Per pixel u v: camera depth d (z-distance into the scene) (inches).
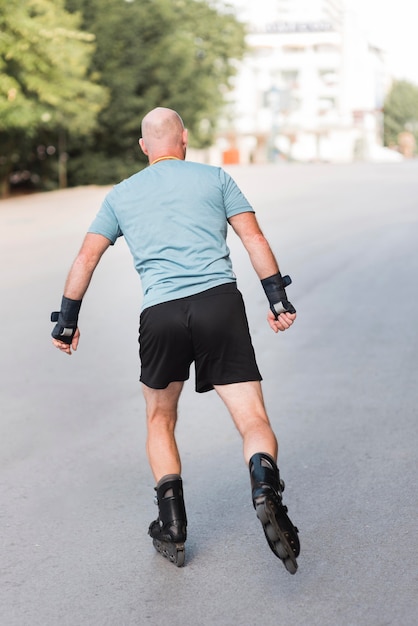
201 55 2593.5
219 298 184.4
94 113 1520.7
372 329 431.8
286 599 171.8
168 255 187.9
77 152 1765.5
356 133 4436.5
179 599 173.2
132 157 1798.7
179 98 1768.0
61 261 713.6
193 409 310.7
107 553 195.8
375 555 189.9
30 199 1471.5
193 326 183.2
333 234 840.3
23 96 1263.5
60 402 320.2
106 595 175.8
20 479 243.3
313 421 291.1
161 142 198.2
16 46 1172.5
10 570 187.9
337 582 177.9
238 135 4089.6
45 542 202.2
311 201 1246.9
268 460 172.9
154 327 185.0
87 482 241.0
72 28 1406.3
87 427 290.4
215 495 229.5
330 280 578.2
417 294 521.7
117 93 1688.0
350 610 166.4
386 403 309.7
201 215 190.1
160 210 189.9
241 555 192.9
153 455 191.8
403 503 219.8
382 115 5241.1
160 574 184.5
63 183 1721.2
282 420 293.1
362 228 887.1
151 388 191.0
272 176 1918.1
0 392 335.6
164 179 192.2
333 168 2316.7
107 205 193.8
